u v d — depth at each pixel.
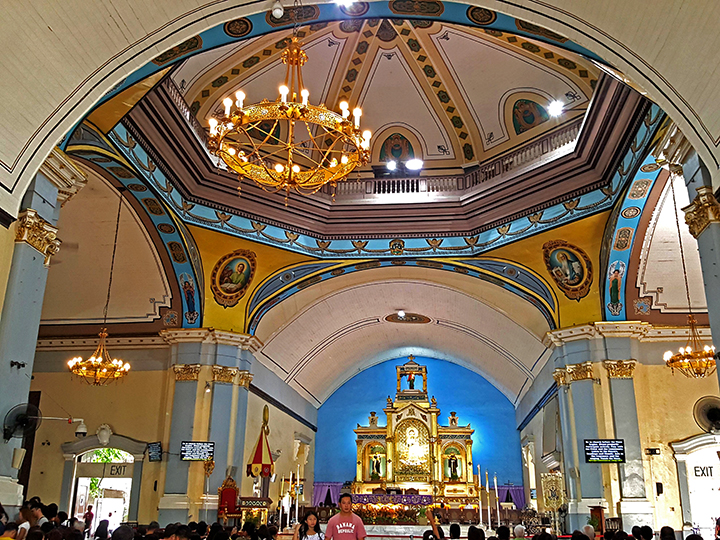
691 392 13.80
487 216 14.64
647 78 7.52
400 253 15.54
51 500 14.63
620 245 13.30
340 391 25.00
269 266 15.21
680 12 6.70
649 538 7.66
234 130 9.01
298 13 8.48
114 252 14.53
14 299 7.64
